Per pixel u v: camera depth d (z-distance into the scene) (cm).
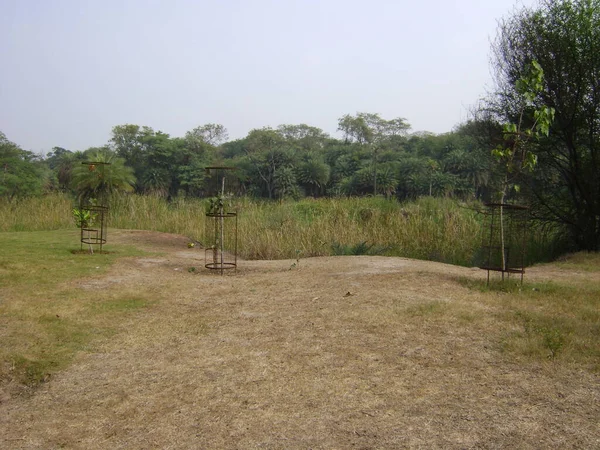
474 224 1245
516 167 1089
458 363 415
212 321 561
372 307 571
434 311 545
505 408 338
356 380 389
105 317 568
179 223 1505
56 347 476
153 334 521
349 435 309
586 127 1089
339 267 832
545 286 665
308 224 1310
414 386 375
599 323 500
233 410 350
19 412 366
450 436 304
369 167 7044
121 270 819
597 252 1058
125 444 315
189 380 405
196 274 844
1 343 467
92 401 377
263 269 881
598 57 1048
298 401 358
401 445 295
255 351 461
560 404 342
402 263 863
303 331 508
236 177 7131
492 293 633
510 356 425
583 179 1096
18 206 1741
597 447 288
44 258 854
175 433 324
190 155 7544
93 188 1792
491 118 1214
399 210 1541
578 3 1084
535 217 1137
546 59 1088
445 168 6669
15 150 4738
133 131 7444
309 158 7838
